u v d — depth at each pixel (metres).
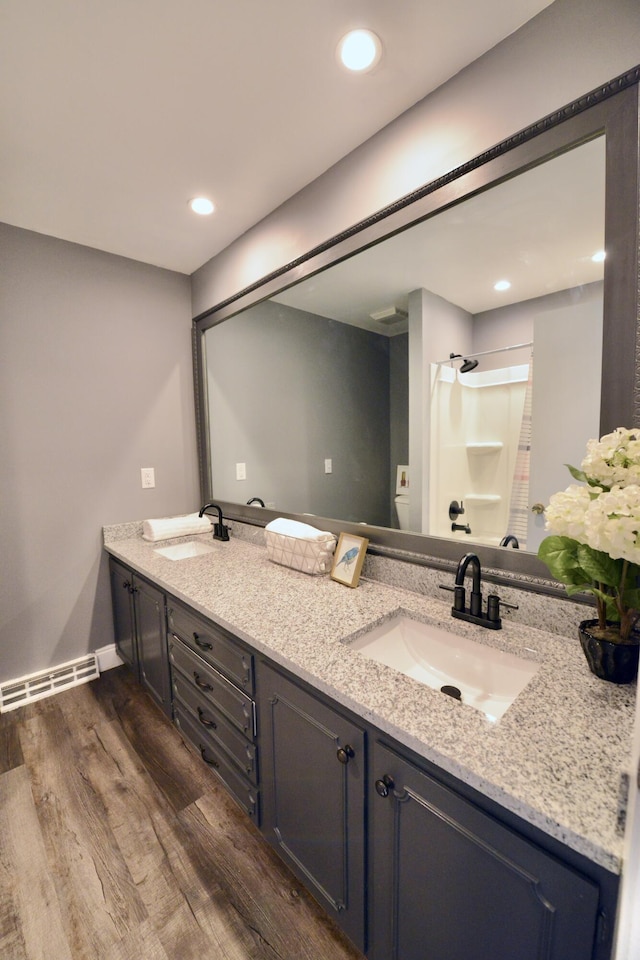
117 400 2.30
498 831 0.65
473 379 1.27
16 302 1.96
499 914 0.66
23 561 2.05
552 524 0.80
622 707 0.79
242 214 1.87
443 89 1.19
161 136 1.39
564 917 0.58
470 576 1.26
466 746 0.70
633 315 0.91
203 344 2.49
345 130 1.38
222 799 1.50
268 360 2.06
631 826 0.46
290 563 1.73
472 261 1.23
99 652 2.32
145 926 1.10
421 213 1.28
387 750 0.81
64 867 1.25
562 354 1.06
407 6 0.98
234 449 2.36
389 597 1.38
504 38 1.05
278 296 1.92
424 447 1.44
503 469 1.22
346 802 0.93
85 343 2.17
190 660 1.55
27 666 2.08
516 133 1.04
